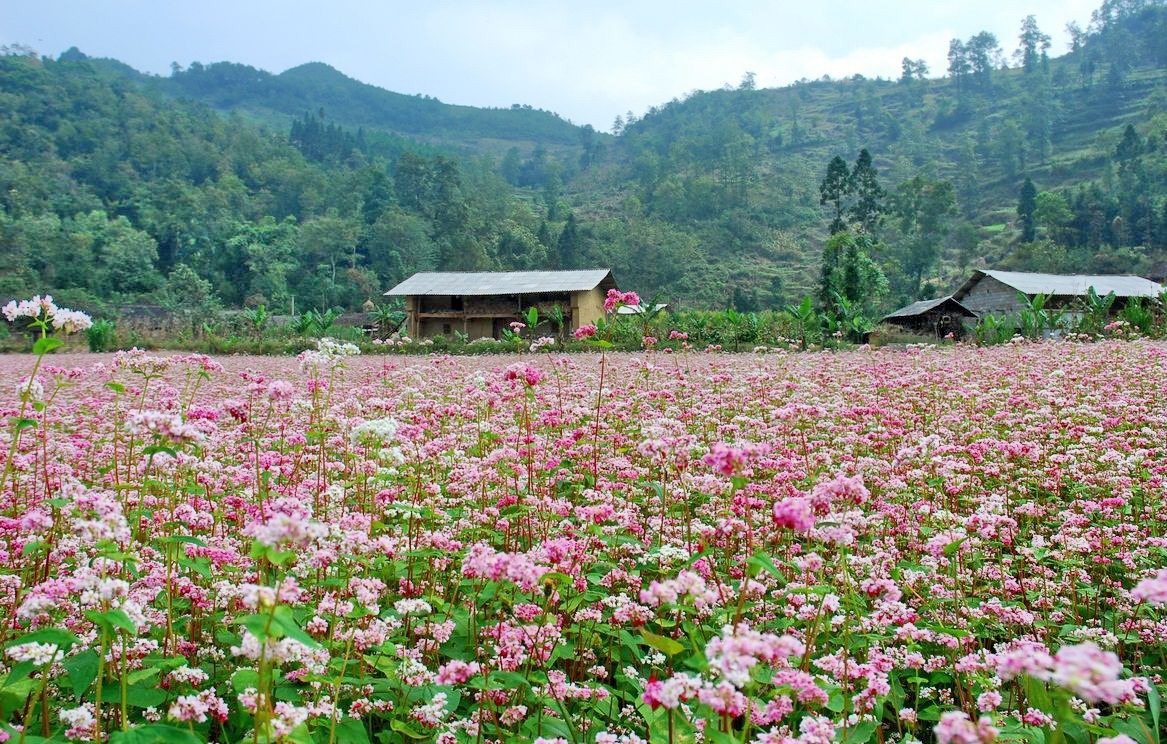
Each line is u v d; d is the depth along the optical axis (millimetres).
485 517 6168
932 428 10891
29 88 186000
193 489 5730
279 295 123000
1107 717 4016
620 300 9461
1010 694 4332
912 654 4277
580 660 4590
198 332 55969
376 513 6598
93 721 3359
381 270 142000
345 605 4195
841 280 66562
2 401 13641
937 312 58938
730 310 42531
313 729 3658
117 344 48906
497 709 3980
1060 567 6160
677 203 190625
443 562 5277
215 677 4277
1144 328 31453
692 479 6695
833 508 5438
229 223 145750
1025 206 141125
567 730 3900
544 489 7238
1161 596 2711
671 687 2971
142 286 115750
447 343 50000
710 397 12531
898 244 134750
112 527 3670
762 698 4016
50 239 110250
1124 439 9180
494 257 153750
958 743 2568
